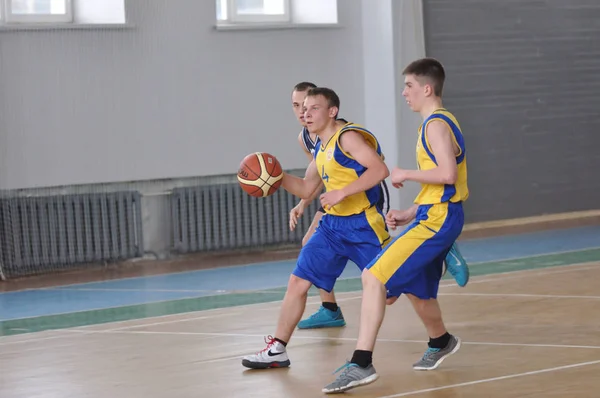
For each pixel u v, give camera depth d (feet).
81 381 20.17
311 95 20.49
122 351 23.18
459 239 43.62
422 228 18.37
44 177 39.01
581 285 29.89
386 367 20.17
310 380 19.30
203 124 41.93
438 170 17.90
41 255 38.88
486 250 39.81
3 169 38.29
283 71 43.55
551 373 19.01
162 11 40.81
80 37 39.32
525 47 48.24
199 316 27.81
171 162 41.34
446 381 18.71
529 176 48.60
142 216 41.22
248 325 25.94
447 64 46.34
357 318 26.40
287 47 43.62
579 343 21.80
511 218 48.26
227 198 42.22
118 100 40.16
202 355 22.24
